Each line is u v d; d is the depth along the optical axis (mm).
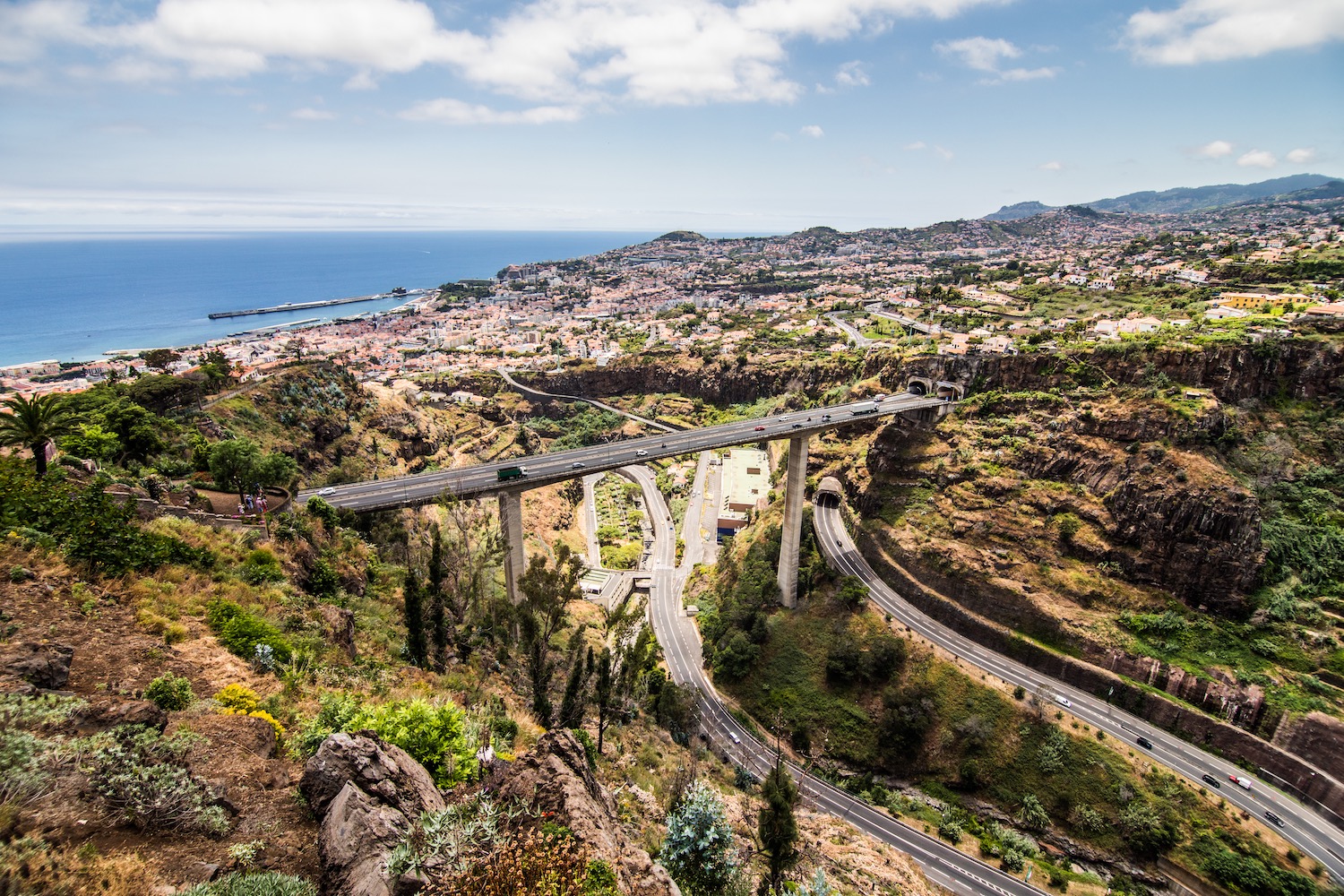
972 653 102312
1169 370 118688
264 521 56688
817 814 76500
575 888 17562
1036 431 123438
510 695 52250
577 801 22625
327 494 85750
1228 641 92562
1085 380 126625
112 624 30828
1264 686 85875
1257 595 94312
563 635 89938
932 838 82625
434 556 54031
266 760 23688
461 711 36531
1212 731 85750
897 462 132875
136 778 18516
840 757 96688
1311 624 90500
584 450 107500
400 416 147750
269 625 37031
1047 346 136250
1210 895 73812
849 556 125562
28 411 52125
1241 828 75875
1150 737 87750
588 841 20578
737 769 80750
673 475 198625
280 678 33094
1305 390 113125
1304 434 109688
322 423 120500
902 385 154625
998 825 84375
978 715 93062
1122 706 92312
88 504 36938
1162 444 108125
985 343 151500
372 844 18812
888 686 100750
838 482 146250
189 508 57312
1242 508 96625
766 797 38469
